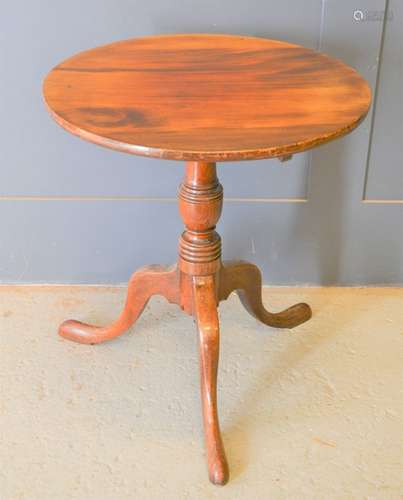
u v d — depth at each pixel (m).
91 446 1.27
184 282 1.33
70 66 1.16
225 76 1.13
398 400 1.37
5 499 1.17
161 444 1.28
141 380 1.41
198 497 1.18
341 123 0.99
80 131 0.96
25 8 1.37
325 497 1.18
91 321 1.57
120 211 1.59
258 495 1.19
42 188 1.56
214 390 1.25
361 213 1.59
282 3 1.38
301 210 1.59
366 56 1.42
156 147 0.91
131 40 1.28
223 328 1.56
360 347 1.50
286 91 1.08
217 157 0.91
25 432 1.29
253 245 1.64
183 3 1.38
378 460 1.25
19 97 1.46
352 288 1.69
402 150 1.52
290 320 1.53
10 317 1.57
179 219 1.61
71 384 1.40
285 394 1.38
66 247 1.64
